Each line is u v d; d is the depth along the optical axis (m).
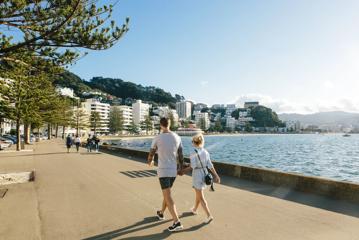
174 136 6.05
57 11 9.66
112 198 8.71
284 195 9.02
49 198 8.77
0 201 8.41
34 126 60.22
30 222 6.42
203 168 6.48
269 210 7.27
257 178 11.51
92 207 7.66
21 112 27.62
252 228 5.91
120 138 151.75
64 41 9.98
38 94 25.58
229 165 13.10
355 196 8.02
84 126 106.38
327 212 7.08
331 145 108.38
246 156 59.28
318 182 9.06
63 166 17.52
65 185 10.95
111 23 10.30
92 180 12.09
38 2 9.50
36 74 12.25
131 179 12.33
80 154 28.31
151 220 6.50
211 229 5.86
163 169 5.89
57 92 37.34
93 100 187.62
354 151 75.06
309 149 83.50
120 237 5.47
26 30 10.51
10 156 25.75
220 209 7.36
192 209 6.98
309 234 5.57
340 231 5.74
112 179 12.34
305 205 7.76
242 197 8.73
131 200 8.44
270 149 83.31
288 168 39.38
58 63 11.44
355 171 36.53
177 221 5.81
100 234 5.64
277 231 5.74
